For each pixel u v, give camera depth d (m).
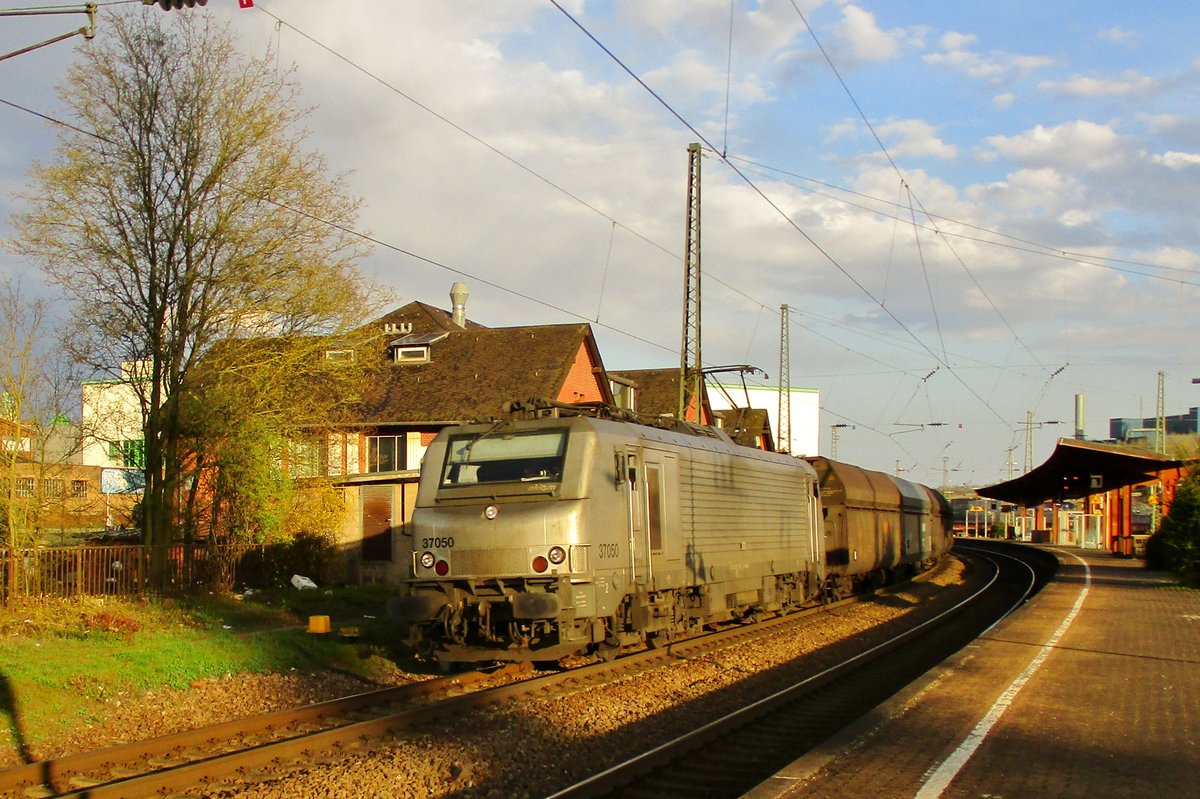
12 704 11.70
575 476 13.95
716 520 18.17
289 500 26.72
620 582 14.38
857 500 28.64
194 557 23.75
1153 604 22.16
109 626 16.44
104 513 31.45
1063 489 41.94
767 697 12.70
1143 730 9.58
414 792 8.76
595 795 8.57
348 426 28.95
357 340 25.86
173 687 13.47
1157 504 42.41
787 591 22.58
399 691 12.94
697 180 28.89
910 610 26.91
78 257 23.56
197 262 24.27
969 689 11.68
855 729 9.51
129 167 23.91
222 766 9.16
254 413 25.12
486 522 13.95
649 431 16.19
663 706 12.61
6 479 19.95
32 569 19.34
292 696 13.40
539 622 13.69
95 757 9.55
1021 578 37.25
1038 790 7.52
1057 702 10.92
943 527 47.22
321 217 25.48
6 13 11.95
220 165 24.25
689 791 8.88
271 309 24.84
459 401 32.19
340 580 29.73
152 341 24.14
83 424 23.19
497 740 10.54
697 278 28.75
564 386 33.34
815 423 73.50
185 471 25.42
